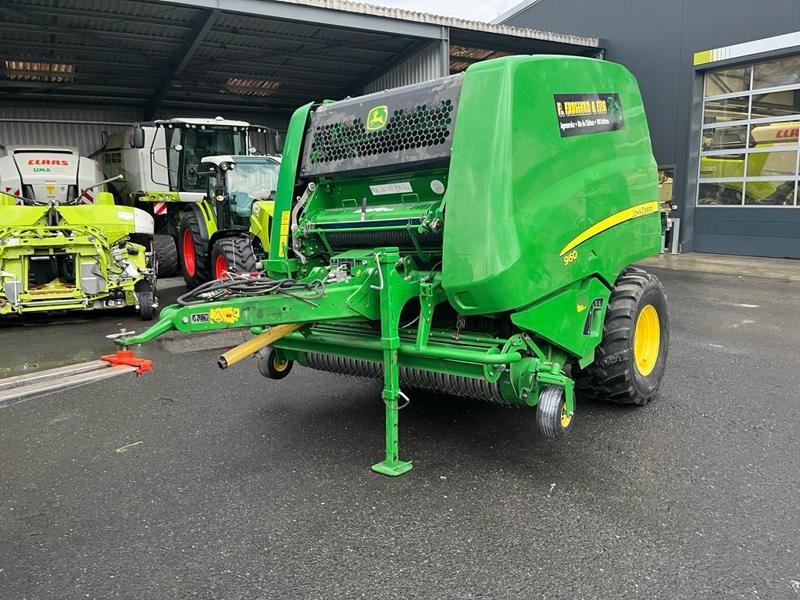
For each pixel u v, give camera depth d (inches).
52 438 173.8
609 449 160.4
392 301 142.3
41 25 519.2
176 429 178.9
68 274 328.5
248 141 523.2
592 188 159.5
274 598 104.3
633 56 660.1
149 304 330.0
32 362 250.5
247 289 136.4
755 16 556.1
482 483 142.9
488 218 133.3
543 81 144.7
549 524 125.0
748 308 351.9
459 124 140.0
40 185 413.1
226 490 141.6
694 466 150.2
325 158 176.4
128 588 107.5
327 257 187.5
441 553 115.9
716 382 215.8
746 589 104.0
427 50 600.4
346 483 144.0
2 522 129.6
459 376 146.9
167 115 791.7
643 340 192.5
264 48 612.4
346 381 222.4
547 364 144.7
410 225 157.0
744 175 591.5
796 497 134.6
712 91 606.5
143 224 330.0
